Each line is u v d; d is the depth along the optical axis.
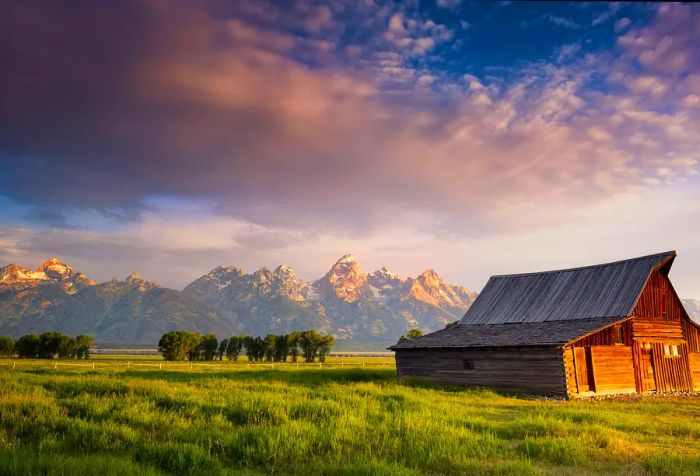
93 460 10.50
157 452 11.34
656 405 29.02
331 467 11.20
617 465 12.23
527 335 38.50
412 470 10.77
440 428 15.72
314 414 17.47
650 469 11.80
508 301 48.22
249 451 12.09
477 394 33.56
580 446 13.66
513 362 37.53
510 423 18.50
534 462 12.51
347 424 15.70
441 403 24.00
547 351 35.56
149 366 84.94
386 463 11.37
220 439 12.99
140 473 9.84
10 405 16.59
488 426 17.52
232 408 17.70
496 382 38.34
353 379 45.94
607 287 42.06
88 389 24.11
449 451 12.77
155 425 15.10
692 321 44.94
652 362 40.50
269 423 15.28
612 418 20.14
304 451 12.67
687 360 43.50
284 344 150.88
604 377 36.69
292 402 19.61
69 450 12.10
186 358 162.38
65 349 149.88
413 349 44.38
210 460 11.27
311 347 150.75
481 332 43.81
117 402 18.77
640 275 40.94
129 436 13.22
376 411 18.95
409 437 14.43
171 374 50.44
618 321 37.53
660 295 42.88
